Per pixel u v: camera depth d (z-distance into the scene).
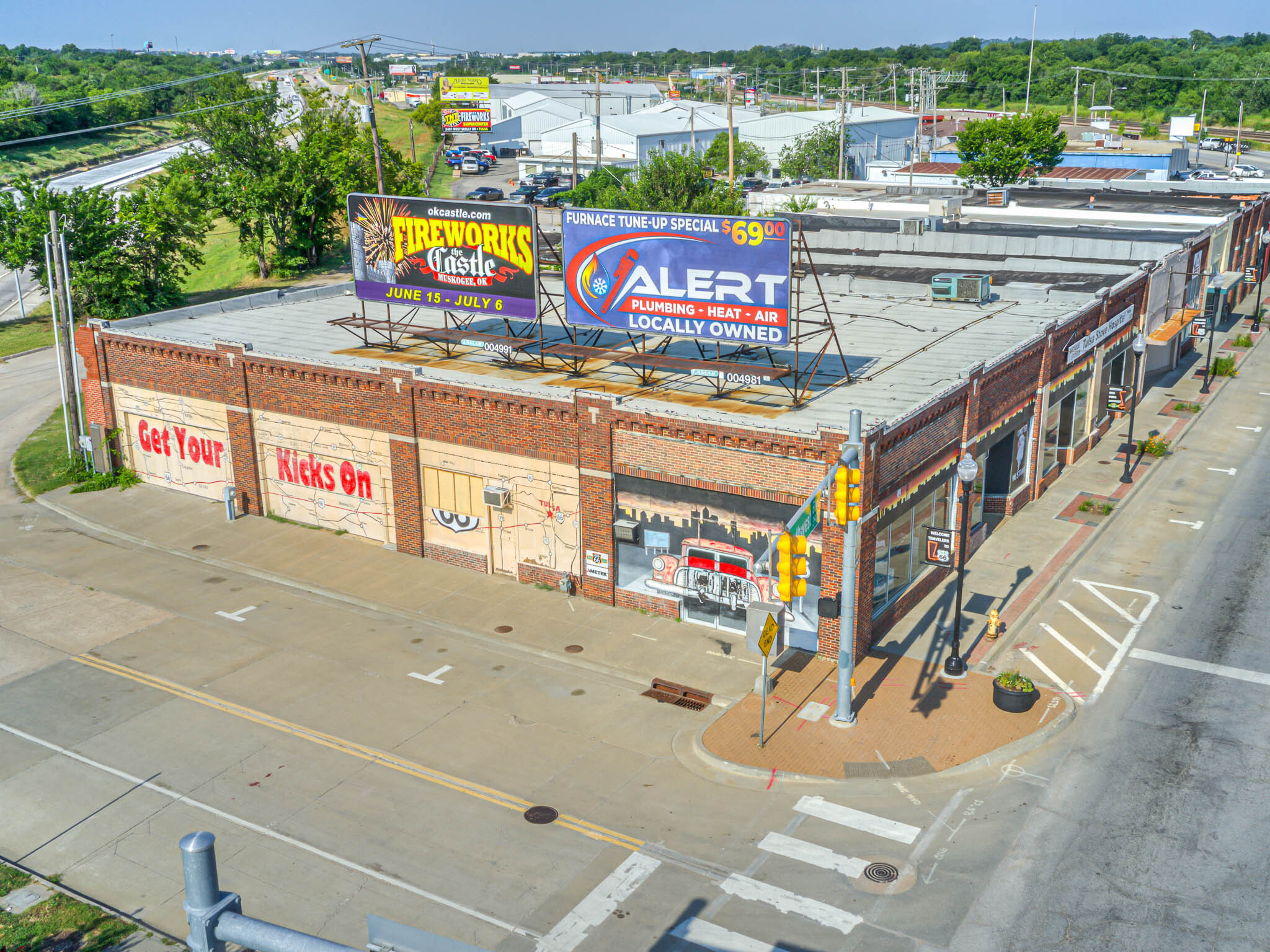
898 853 18.66
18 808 20.66
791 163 122.25
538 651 26.80
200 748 22.72
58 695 25.06
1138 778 20.70
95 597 30.61
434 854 18.98
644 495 28.03
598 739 22.81
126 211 72.62
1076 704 23.62
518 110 169.50
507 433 29.81
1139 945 16.25
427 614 28.97
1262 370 54.22
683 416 26.52
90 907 17.83
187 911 4.99
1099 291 40.44
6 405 53.75
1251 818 19.33
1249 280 67.25
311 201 83.25
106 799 20.92
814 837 19.22
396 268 33.91
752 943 16.52
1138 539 33.19
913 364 31.83
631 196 78.56
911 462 27.09
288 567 32.34
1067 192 74.94
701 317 28.45
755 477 25.83
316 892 17.98
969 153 94.88
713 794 20.67
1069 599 29.08
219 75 121.62
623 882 18.11
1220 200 70.00
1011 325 37.19
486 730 23.25
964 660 25.70
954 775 20.98
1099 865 18.16
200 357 36.16
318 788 21.14
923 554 29.03
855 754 21.72
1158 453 40.84
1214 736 22.12
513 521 30.69
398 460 32.28
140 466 40.09
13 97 159.88
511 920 17.19
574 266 30.25
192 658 26.86
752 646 21.25
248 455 35.97
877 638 26.92
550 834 19.52
